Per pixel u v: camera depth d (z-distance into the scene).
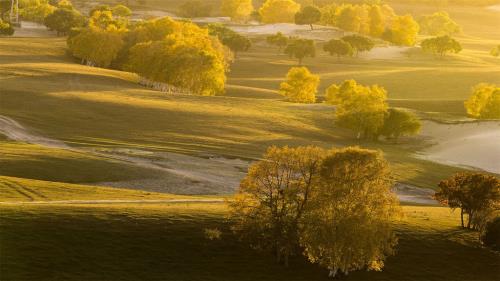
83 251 84.81
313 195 91.19
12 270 78.06
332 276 89.06
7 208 92.75
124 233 90.31
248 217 91.75
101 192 112.69
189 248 89.88
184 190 128.50
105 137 171.88
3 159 130.88
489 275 95.06
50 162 133.50
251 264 89.25
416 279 91.56
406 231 103.56
